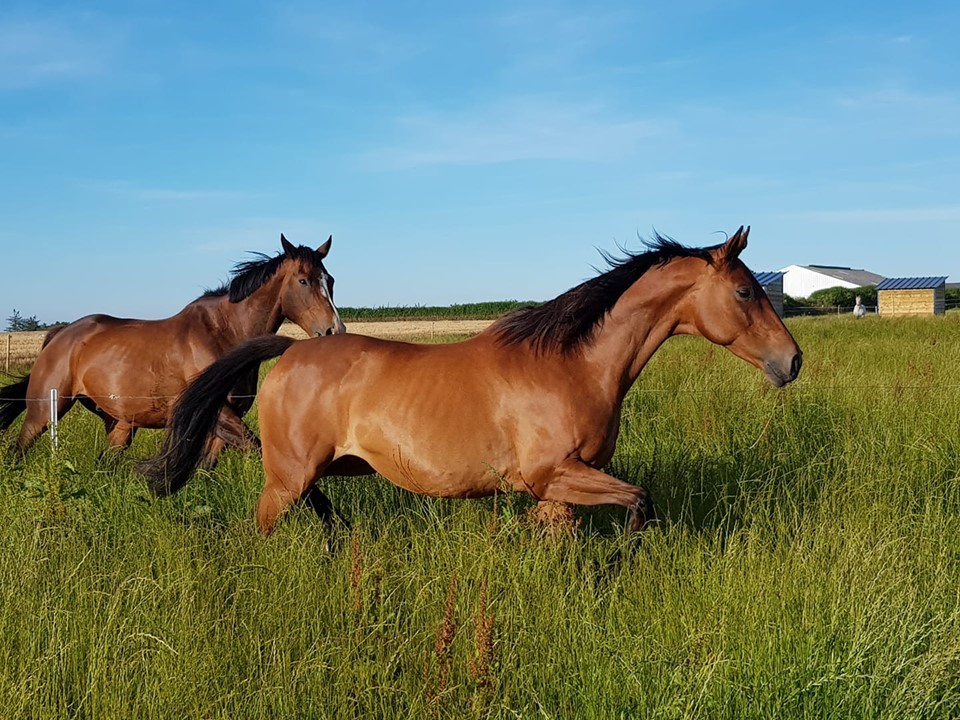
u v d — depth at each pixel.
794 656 3.78
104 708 3.53
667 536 5.27
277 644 4.06
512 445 5.21
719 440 7.94
